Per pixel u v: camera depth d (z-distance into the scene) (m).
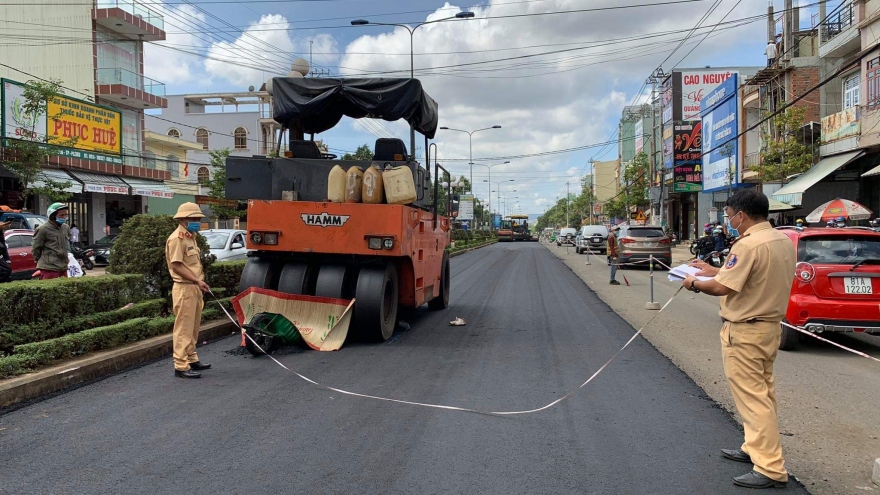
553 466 4.22
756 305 3.98
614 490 3.84
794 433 4.97
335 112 10.13
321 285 8.51
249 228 8.51
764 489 3.88
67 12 29.02
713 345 8.66
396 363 7.36
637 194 50.78
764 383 4.05
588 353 8.05
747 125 32.12
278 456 4.33
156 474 3.99
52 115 23.88
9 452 4.36
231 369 6.95
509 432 4.92
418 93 8.95
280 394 5.92
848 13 21.92
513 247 54.25
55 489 3.75
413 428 4.98
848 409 5.62
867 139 19.72
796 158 23.47
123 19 29.45
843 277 7.79
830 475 4.12
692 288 4.34
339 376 6.67
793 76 26.27
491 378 6.66
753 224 4.10
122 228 9.38
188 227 6.69
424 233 9.97
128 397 5.77
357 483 3.89
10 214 15.92
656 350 8.29
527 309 12.52
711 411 5.53
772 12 27.09
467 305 13.16
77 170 25.61
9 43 29.14
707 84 42.53
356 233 8.27
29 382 5.66
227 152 38.16
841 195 23.39
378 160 9.11
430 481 3.94
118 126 28.20
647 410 5.55
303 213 8.38
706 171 38.22
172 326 8.41
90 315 7.55
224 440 4.64
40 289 6.73
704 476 4.08
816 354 8.10
